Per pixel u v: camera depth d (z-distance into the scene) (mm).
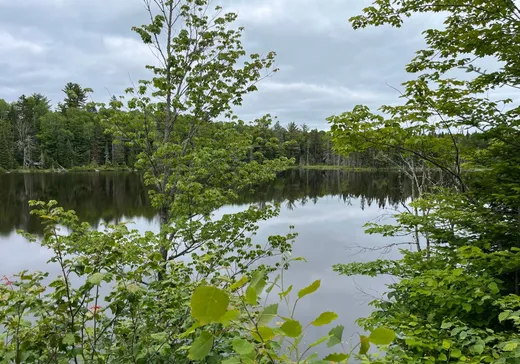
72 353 2051
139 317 2387
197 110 8328
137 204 23172
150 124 7891
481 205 4707
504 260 3492
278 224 18719
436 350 2607
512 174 4504
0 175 48156
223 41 8508
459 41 4555
